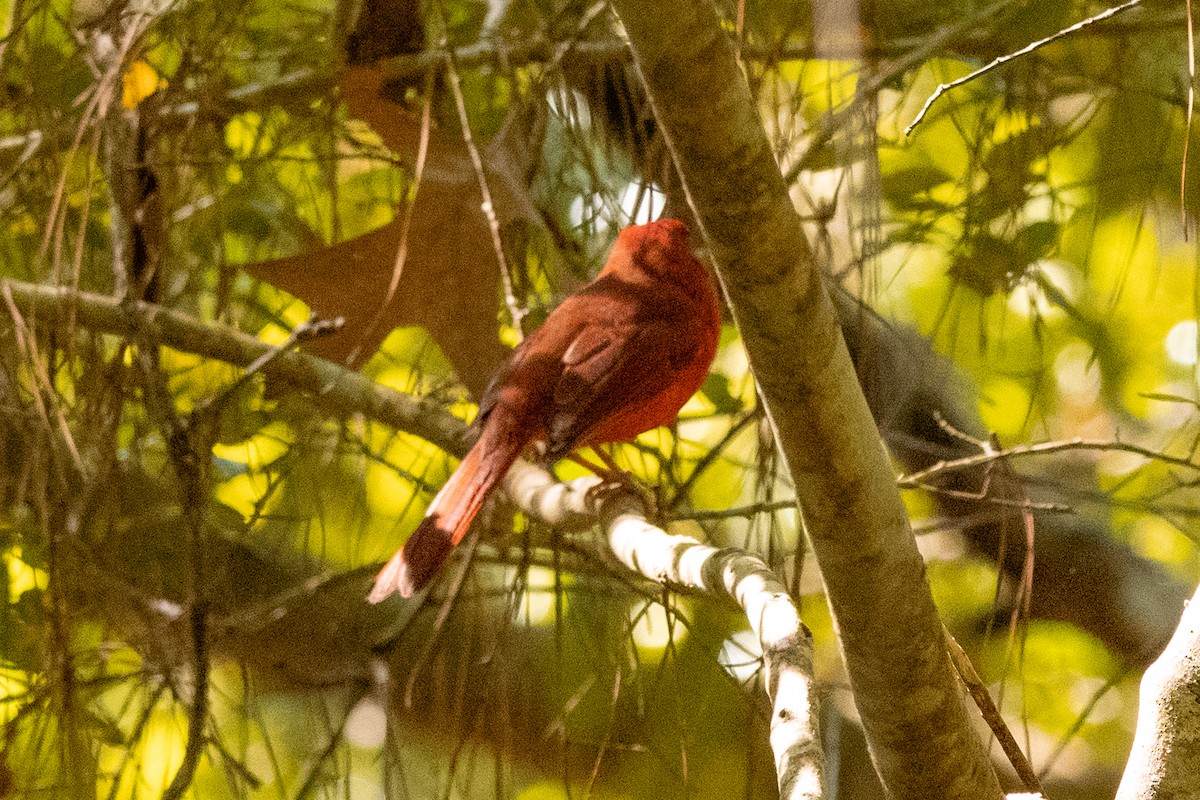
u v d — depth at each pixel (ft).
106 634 31.94
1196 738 16.35
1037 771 42.11
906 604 18.31
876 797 38.96
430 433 32.55
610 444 35.19
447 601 32.24
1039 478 35.91
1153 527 44.52
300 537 39.09
